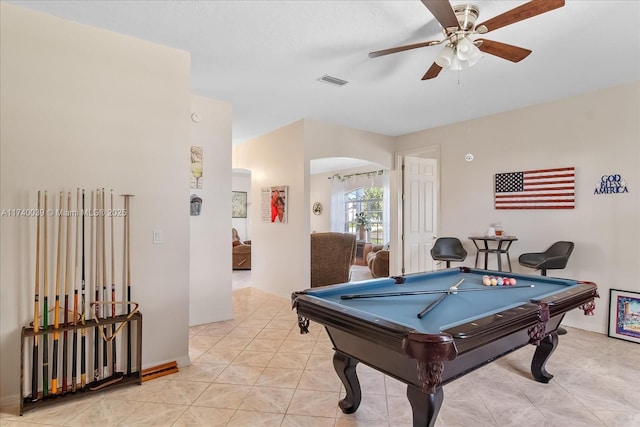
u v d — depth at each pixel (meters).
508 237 4.17
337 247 5.59
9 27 2.23
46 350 2.25
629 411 2.22
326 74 3.35
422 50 2.86
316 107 4.36
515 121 4.38
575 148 3.87
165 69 2.81
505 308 1.81
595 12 2.30
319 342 3.42
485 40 2.19
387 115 4.68
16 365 2.24
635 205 3.46
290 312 4.46
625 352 3.17
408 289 2.50
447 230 5.11
